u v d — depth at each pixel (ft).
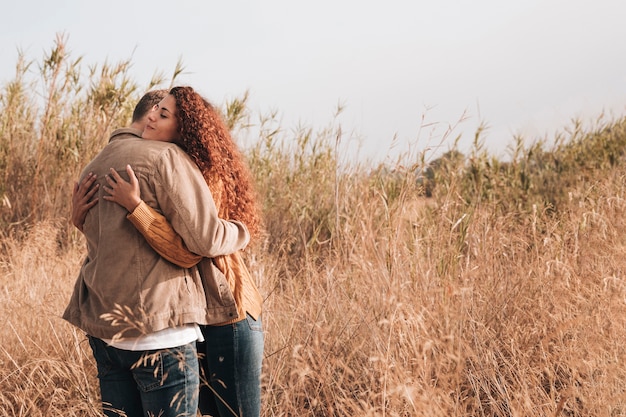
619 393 9.43
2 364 11.68
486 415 10.25
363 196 16.21
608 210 16.21
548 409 9.02
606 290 11.72
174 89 8.31
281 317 13.07
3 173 22.62
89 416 10.39
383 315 11.14
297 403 10.72
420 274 12.84
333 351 11.30
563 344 10.62
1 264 17.58
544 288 12.76
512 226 17.97
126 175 7.65
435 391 8.58
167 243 7.57
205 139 8.14
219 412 8.68
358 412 8.97
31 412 10.68
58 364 11.00
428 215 16.01
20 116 24.48
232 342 8.26
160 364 7.55
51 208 21.84
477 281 13.33
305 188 21.88
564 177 21.47
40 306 12.85
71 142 23.11
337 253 14.71
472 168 20.30
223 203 8.53
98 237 7.82
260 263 15.37
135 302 7.50
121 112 23.99
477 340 10.74
